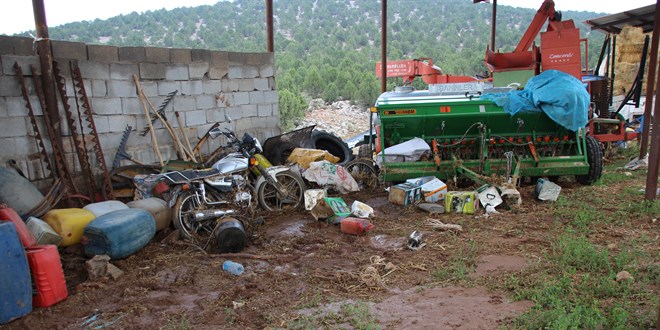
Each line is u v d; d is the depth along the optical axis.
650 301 3.93
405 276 4.79
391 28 102.06
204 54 8.41
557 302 3.86
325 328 3.77
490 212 6.83
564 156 7.98
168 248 5.81
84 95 6.64
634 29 15.73
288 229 6.54
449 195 6.96
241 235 5.72
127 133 7.26
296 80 34.03
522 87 9.04
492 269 4.82
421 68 13.84
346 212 6.79
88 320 4.08
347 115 28.48
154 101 7.68
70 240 5.30
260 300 4.36
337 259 5.37
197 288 4.71
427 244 5.66
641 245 5.28
